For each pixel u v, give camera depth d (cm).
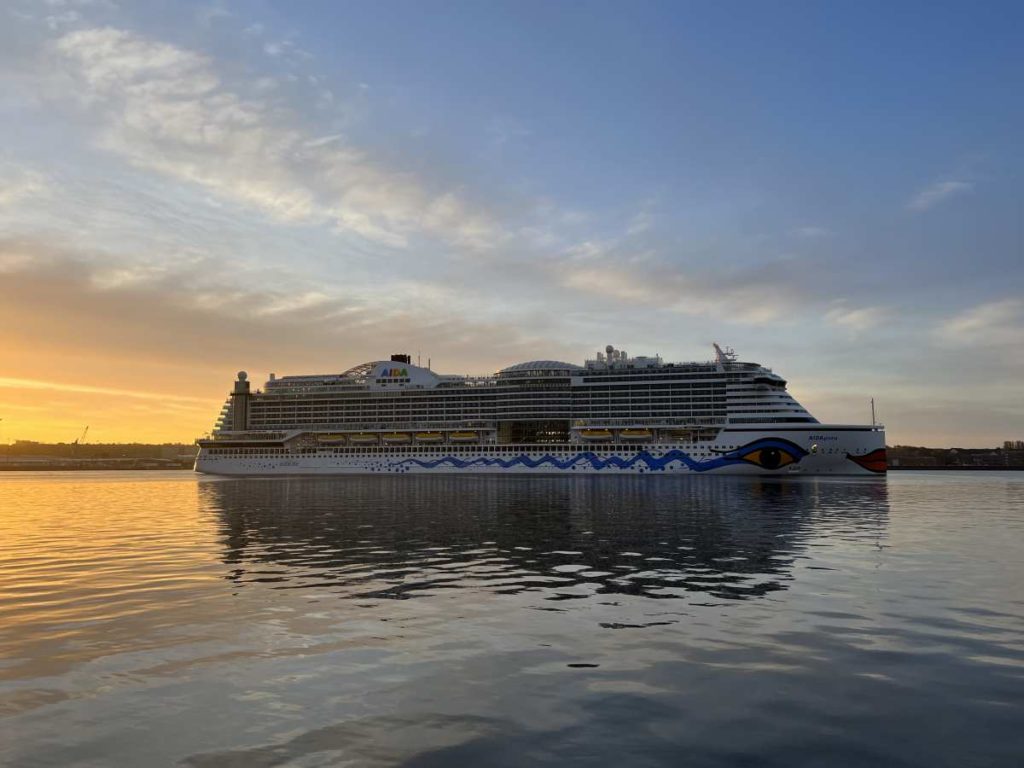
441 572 2933
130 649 1802
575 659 1703
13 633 1958
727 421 14388
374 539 4091
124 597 2436
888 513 5784
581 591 2511
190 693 1484
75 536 4347
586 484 11269
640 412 15050
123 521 5384
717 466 14212
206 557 3406
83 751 1210
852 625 2006
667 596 2414
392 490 9756
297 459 17150
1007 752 1200
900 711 1376
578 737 1264
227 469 17800
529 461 15375
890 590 2502
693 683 1532
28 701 1441
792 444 13888
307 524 4994
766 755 1194
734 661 1678
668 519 5244
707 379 14650
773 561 3192
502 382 16100
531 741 1248
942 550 3547
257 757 1188
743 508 6281
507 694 1471
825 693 1470
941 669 1617
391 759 1181
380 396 16988
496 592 2498
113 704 1424
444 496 8225
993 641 1842
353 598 2405
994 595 2411
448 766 1157
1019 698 1439
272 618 2123
